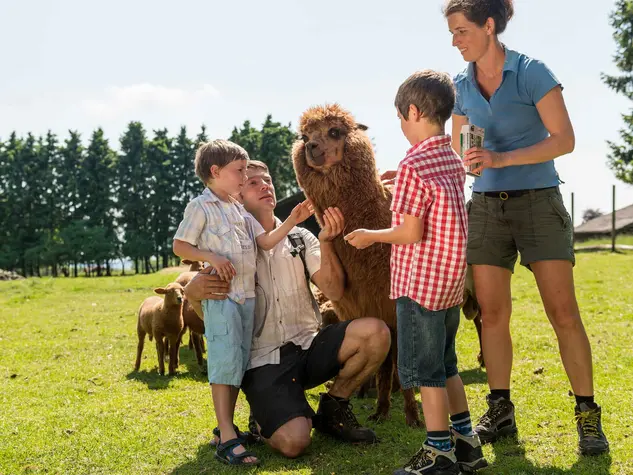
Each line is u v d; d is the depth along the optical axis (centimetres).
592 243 5225
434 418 323
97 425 468
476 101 420
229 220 411
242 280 405
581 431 374
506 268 421
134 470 375
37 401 563
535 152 377
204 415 492
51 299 1705
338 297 443
